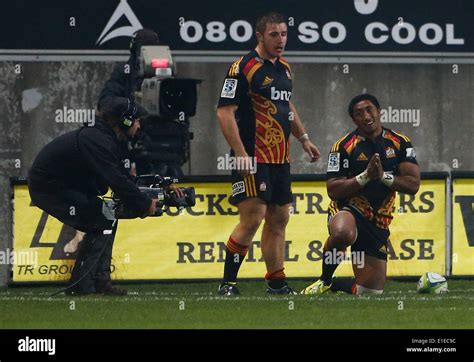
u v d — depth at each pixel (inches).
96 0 1747.0
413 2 1788.9
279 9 1770.4
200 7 1760.6
